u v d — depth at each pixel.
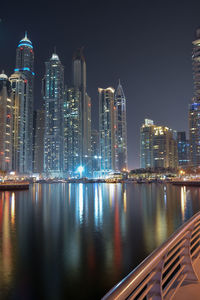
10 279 17.03
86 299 14.48
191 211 46.88
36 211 49.50
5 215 44.38
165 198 75.25
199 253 7.98
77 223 36.19
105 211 48.59
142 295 4.38
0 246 24.42
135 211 48.03
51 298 14.48
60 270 18.39
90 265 19.31
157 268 4.77
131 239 26.59
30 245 24.70
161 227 32.59
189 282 6.33
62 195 96.88
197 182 149.88
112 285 16.03
